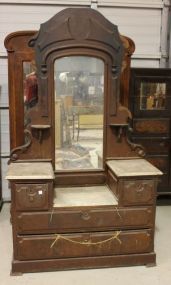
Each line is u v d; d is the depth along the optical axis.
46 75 2.39
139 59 3.80
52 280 2.23
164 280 2.26
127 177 2.25
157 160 3.44
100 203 2.31
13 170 2.29
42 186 2.20
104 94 2.50
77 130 2.57
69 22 2.34
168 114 3.38
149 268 2.39
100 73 2.49
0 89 3.62
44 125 2.44
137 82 3.25
